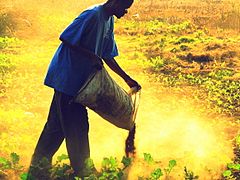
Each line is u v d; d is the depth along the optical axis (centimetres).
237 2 2136
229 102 889
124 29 1631
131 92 559
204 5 2128
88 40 502
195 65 1155
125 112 534
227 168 591
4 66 1092
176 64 1166
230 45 1283
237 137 678
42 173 538
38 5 1875
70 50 507
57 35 1558
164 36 1501
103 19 505
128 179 554
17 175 552
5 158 596
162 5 2159
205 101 897
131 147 587
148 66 1145
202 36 1461
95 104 506
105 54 543
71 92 509
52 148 556
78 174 530
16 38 1417
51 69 516
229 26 1612
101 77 501
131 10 2016
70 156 528
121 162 556
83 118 523
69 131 520
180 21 1745
